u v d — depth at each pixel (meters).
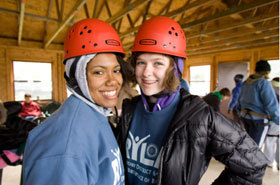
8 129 1.34
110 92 0.57
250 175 0.65
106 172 0.52
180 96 0.73
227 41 5.12
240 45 5.50
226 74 6.54
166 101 0.71
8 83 5.22
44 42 5.36
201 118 0.63
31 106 4.05
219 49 6.04
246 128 2.17
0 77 5.12
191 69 7.82
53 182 0.40
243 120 2.17
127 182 0.76
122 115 0.84
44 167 0.41
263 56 5.65
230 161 0.65
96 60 0.55
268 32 4.26
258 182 0.66
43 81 5.85
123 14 3.20
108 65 0.56
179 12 3.06
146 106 0.74
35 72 5.68
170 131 0.63
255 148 0.67
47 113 2.80
